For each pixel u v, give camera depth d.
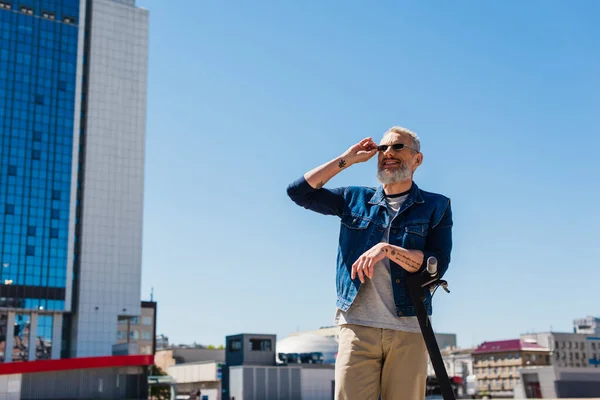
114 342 117.12
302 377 85.94
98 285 118.00
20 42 115.38
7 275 107.12
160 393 115.94
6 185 109.31
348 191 4.16
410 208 3.88
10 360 106.12
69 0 122.12
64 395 63.19
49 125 115.31
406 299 3.72
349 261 3.91
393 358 3.74
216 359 153.25
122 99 126.44
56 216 113.12
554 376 91.38
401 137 3.88
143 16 132.12
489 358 133.88
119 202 122.62
